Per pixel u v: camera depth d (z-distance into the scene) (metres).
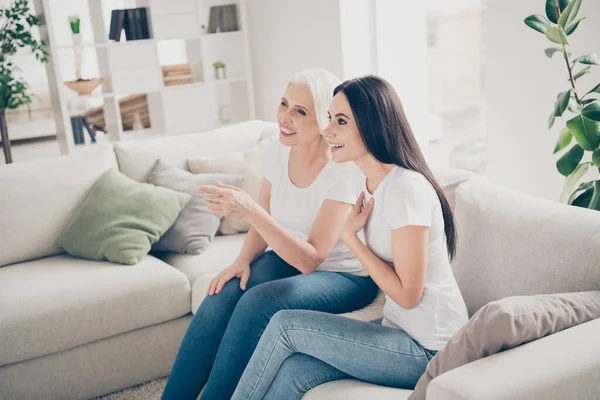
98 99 4.90
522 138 2.93
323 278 2.05
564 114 2.69
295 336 1.68
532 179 2.92
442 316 1.66
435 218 1.67
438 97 6.74
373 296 2.15
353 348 1.63
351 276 2.12
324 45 3.71
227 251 2.80
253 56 4.50
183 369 2.05
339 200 2.09
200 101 4.45
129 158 3.12
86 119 4.24
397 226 1.63
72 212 2.89
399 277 1.65
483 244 1.88
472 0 6.45
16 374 2.35
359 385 1.63
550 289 1.68
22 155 5.15
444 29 6.59
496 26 2.93
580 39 2.59
